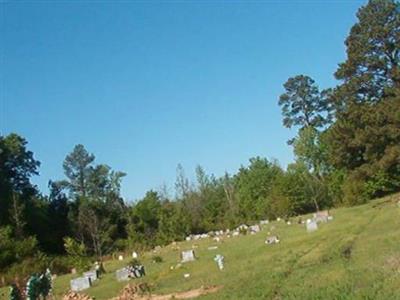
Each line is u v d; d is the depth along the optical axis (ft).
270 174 304.91
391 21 236.22
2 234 212.02
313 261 89.92
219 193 339.36
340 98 241.14
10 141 300.20
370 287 59.52
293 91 341.00
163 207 299.58
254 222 252.21
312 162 277.85
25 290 111.96
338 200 262.26
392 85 237.45
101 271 144.36
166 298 84.17
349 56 241.14
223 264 106.52
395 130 220.84
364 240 101.55
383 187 228.22
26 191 303.27
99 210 294.25
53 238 268.62
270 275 83.15
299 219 211.61
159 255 168.45
